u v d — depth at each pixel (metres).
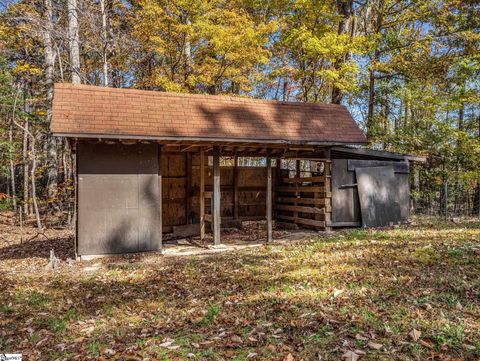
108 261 8.23
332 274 5.95
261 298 5.13
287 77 19.05
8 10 14.29
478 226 9.82
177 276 6.72
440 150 15.52
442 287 4.93
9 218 16.84
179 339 4.02
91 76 19.67
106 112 8.67
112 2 16.94
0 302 5.63
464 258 6.22
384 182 11.15
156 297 5.62
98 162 8.58
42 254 9.80
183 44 15.66
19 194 20.39
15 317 5.02
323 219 10.84
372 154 11.04
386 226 10.89
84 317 4.93
